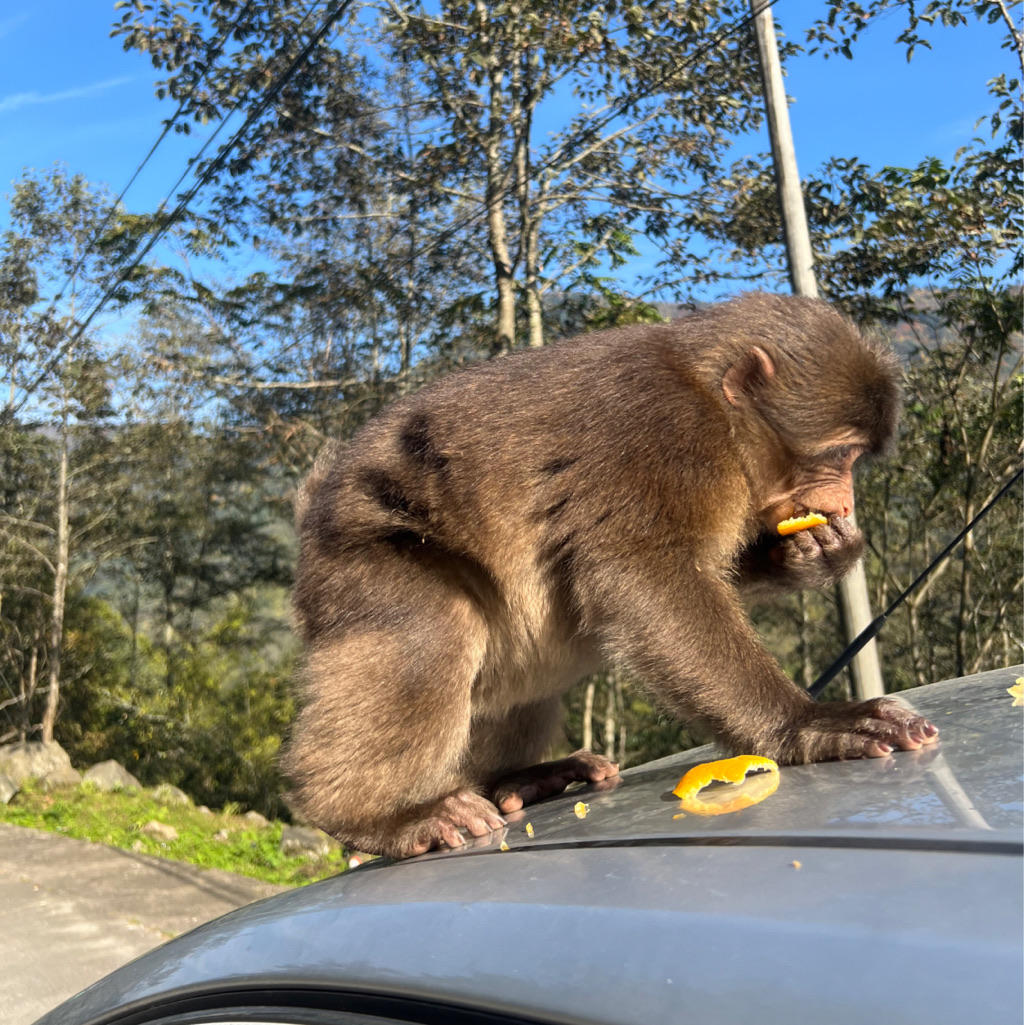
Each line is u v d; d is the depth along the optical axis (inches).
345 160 853.8
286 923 69.4
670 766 105.0
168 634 1526.8
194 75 742.5
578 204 839.1
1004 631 879.1
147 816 635.5
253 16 728.3
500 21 688.4
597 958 47.6
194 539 1483.8
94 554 1482.5
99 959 332.2
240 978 65.3
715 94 731.4
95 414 1277.1
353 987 56.7
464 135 791.1
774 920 45.1
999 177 611.5
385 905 64.5
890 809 56.2
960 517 837.8
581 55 690.2
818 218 652.7
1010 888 42.2
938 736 76.8
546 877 59.6
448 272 884.0
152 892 407.5
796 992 40.0
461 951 53.8
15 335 1235.2
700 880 51.8
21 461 1428.4
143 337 961.5
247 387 941.8
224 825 630.5
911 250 616.7
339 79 813.9
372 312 904.9
